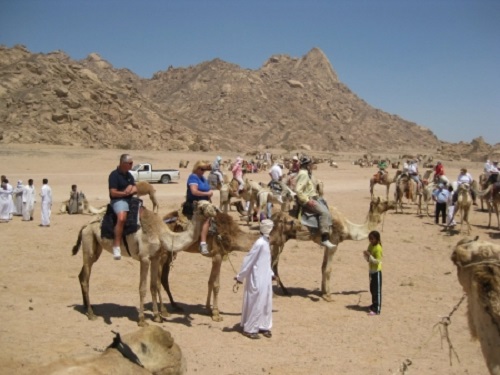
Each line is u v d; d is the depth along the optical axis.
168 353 5.09
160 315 10.04
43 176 47.97
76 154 75.94
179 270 14.18
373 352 8.66
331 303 11.61
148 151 102.81
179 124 157.75
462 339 9.40
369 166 82.00
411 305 11.49
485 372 7.89
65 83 122.81
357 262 15.83
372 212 12.09
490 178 27.03
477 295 4.66
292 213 12.09
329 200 32.41
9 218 22.48
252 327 9.20
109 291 11.84
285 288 12.38
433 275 14.33
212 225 10.00
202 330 9.52
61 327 9.17
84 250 9.88
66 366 4.38
